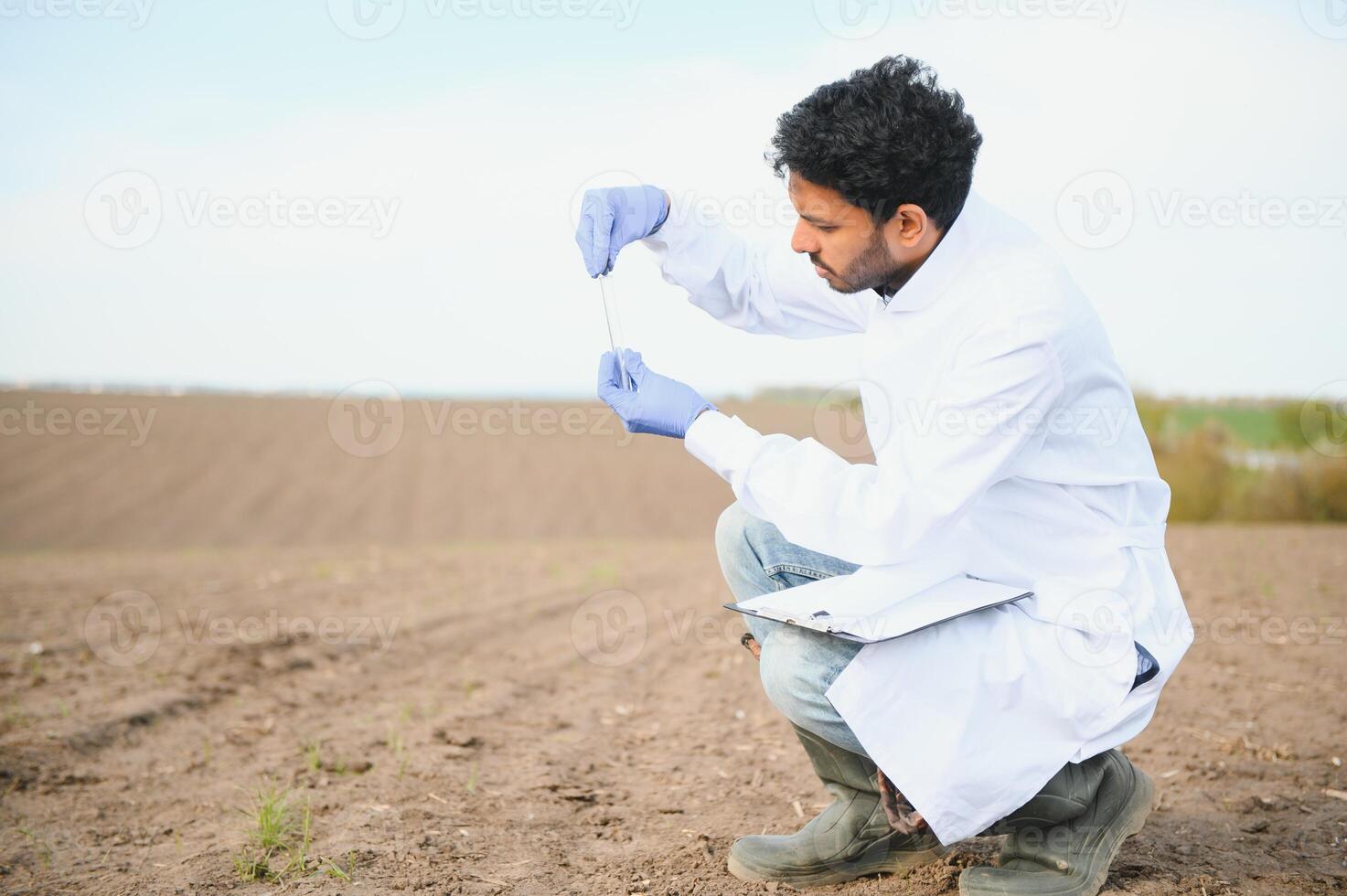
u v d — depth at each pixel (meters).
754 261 2.45
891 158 1.76
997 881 1.99
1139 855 2.33
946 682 1.82
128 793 3.05
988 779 1.82
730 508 2.24
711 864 2.38
